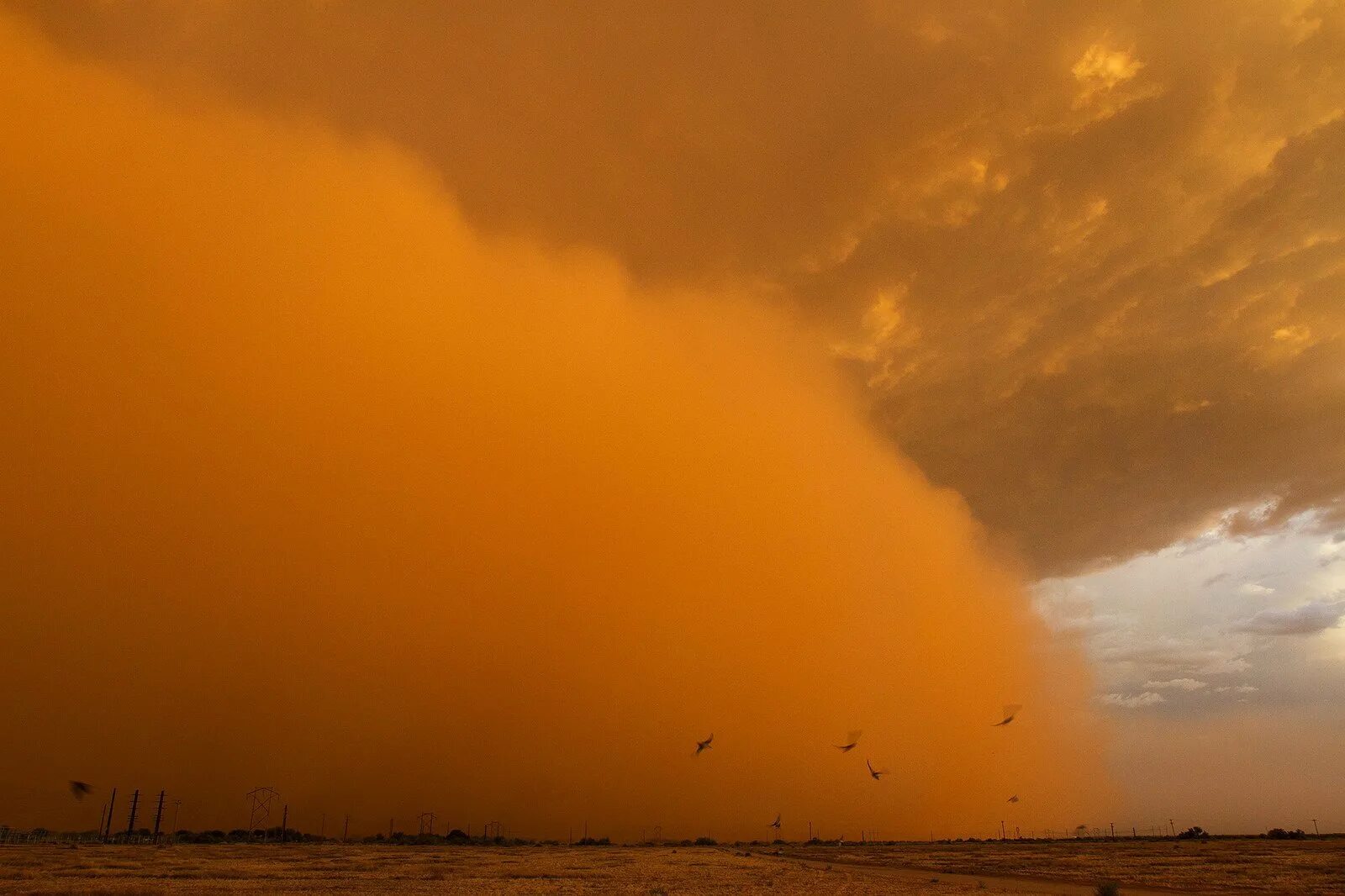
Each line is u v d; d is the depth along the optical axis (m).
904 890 43.44
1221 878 51.34
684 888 44.31
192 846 108.50
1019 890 44.78
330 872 53.81
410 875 52.34
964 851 112.56
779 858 90.38
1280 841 146.88
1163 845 129.62
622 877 53.62
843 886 46.38
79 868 52.62
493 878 51.12
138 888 37.66
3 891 35.41
